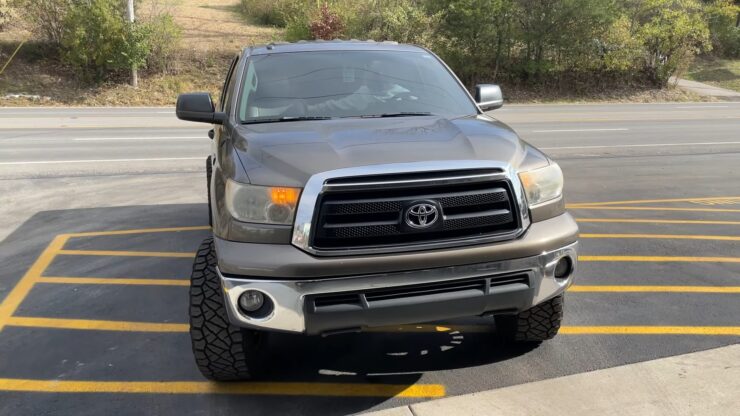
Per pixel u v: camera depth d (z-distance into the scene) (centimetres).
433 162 303
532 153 346
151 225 692
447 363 385
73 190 864
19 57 2466
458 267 302
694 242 648
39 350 405
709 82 3534
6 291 505
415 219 297
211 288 331
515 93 2894
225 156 344
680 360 385
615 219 745
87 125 1606
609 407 331
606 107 2488
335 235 291
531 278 315
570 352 397
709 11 3525
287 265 287
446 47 2802
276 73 436
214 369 342
